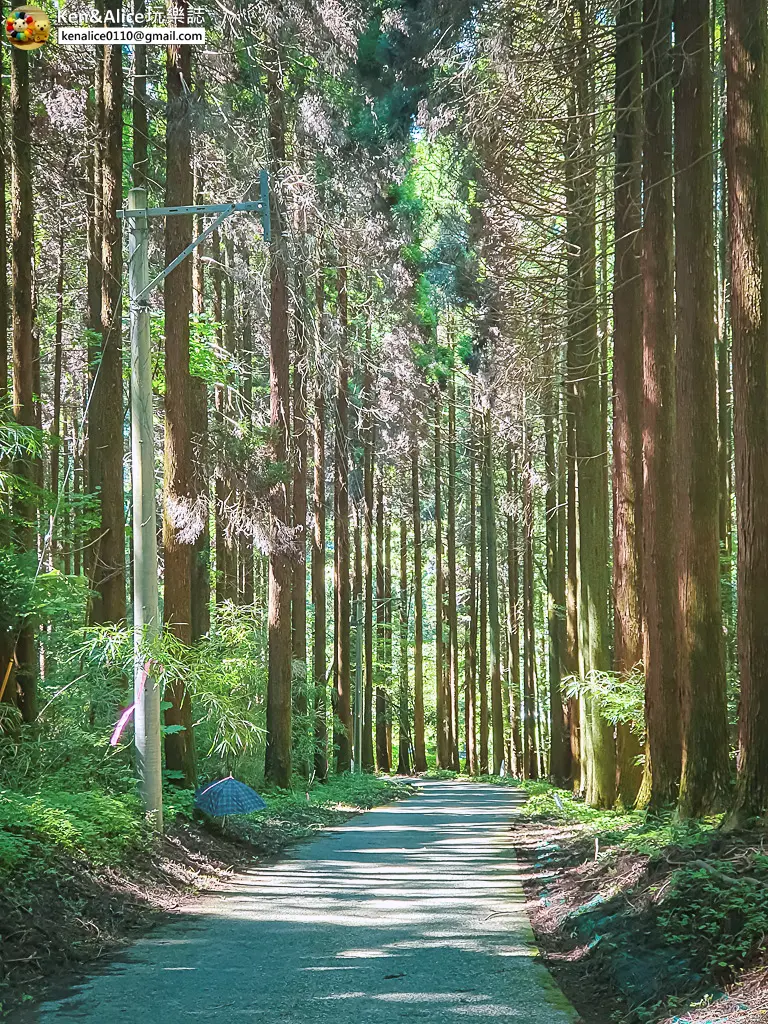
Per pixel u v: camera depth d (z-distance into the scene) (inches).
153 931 347.6
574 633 1144.2
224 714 641.6
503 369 909.2
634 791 702.5
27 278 641.6
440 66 882.8
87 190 819.4
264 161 823.7
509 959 299.9
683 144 481.4
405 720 2154.3
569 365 809.5
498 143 753.6
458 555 2346.2
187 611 625.0
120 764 568.4
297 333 977.5
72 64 799.7
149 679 506.0
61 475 1202.6
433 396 1576.0
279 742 946.1
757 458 389.4
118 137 667.4
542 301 839.7
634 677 666.8
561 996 256.7
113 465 660.7
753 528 387.9
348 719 1441.9
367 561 1769.2
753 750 382.9
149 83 811.4
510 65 725.3
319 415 1277.1
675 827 457.7
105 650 517.3
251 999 253.9
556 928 358.0
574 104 742.5
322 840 673.0
